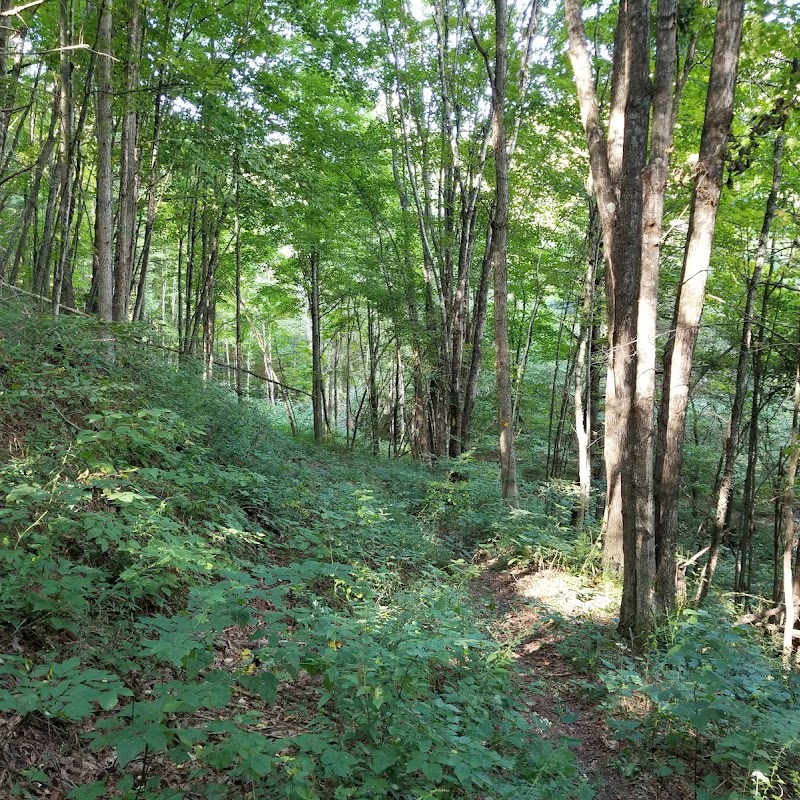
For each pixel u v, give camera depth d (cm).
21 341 643
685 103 934
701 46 872
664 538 574
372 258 1700
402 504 980
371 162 1524
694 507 1457
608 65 1118
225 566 448
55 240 1184
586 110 634
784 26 580
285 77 1200
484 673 415
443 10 1420
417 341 1587
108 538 420
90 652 331
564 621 606
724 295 1042
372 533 719
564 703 482
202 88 880
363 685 290
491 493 1080
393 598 475
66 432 535
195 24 967
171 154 1079
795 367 764
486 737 341
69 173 816
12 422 519
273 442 949
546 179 1351
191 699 227
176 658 239
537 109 1289
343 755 246
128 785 232
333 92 1481
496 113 993
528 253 1617
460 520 976
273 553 600
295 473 859
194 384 814
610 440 761
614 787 376
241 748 220
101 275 761
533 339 2022
